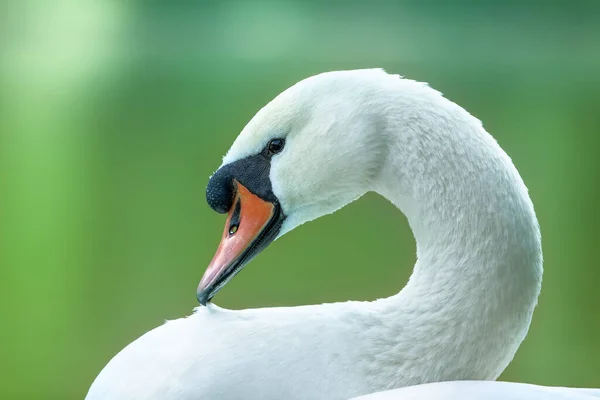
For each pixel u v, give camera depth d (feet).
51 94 75.31
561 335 27.32
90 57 91.66
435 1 102.27
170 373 10.07
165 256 36.14
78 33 99.81
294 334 10.13
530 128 58.03
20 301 31.09
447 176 9.98
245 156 10.86
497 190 9.83
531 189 44.88
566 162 49.67
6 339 27.61
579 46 94.84
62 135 60.49
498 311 9.81
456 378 9.95
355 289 31.81
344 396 9.96
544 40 96.22
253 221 10.86
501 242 9.77
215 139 58.59
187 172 50.65
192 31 101.65
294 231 40.81
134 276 33.45
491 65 84.89
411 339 10.01
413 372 9.98
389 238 39.34
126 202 44.86
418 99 10.24
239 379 9.92
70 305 30.55
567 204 42.50
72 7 100.42
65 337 27.71
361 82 10.46
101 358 26.22
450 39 97.09
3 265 35.19
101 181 49.03
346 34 100.63
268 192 10.80
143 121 64.69
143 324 28.66
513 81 77.05
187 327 10.45
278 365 9.98
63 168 51.88
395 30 102.06
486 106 65.72
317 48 94.68
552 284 32.55
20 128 62.54
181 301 30.55
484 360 9.91
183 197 45.68
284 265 35.14
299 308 10.49
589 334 27.32
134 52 94.12
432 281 10.07
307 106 10.53
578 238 37.86
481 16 101.40
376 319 10.18
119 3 102.47
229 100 70.85
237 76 81.46
